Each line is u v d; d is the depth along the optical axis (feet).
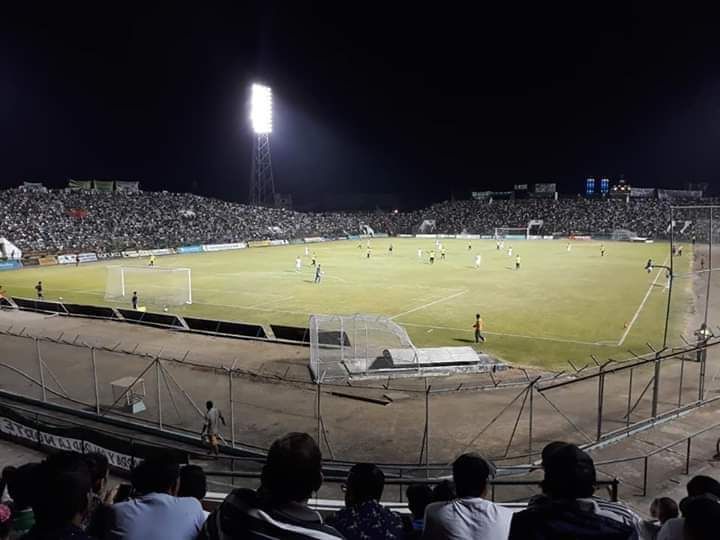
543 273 190.19
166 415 63.16
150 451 43.47
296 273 196.34
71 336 102.63
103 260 255.09
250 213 400.88
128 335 102.89
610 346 94.99
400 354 80.33
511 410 63.21
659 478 43.42
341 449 53.83
